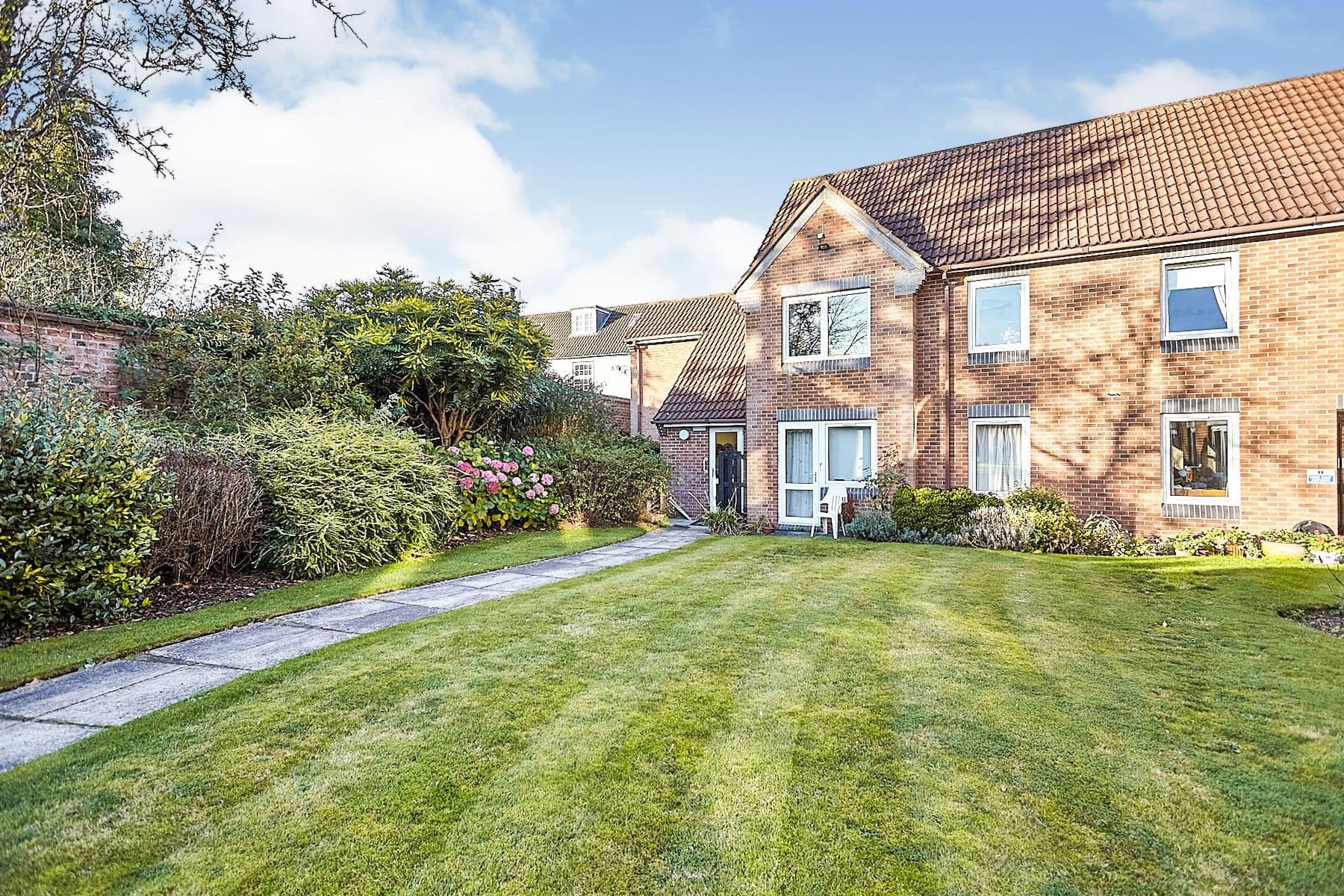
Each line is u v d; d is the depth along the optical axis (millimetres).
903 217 15836
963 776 3707
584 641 6023
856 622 6703
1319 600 7773
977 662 5559
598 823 3246
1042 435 13445
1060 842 3133
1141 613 7160
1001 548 12078
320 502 9039
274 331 11914
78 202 9797
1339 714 4559
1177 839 3156
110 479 6398
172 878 2791
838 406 15102
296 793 3453
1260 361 11680
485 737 4109
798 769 3766
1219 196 12406
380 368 13602
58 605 6117
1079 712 4551
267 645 5957
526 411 16797
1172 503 12305
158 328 10891
